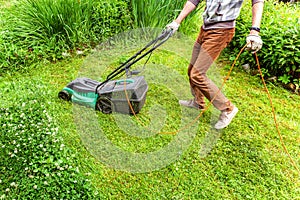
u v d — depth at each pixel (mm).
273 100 3957
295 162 3131
